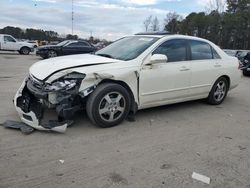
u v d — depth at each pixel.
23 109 4.74
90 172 3.48
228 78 6.95
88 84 4.55
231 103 7.30
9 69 13.03
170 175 3.51
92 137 4.49
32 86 4.70
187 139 4.67
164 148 4.27
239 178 3.53
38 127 4.50
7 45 25.02
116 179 3.36
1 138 4.28
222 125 5.48
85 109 4.94
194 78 6.06
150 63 5.23
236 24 52.22
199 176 3.52
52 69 4.65
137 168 3.64
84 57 5.30
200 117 5.89
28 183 3.19
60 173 3.42
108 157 3.88
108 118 4.88
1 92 7.32
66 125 4.55
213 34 56.28
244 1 52.72
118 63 4.95
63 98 4.41
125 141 4.43
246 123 5.69
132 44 5.71
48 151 3.95
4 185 3.13
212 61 6.51
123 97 4.92
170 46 5.71
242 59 15.20
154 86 5.36
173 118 5.70
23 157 3.75
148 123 5.30
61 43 20.50
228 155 4.16
